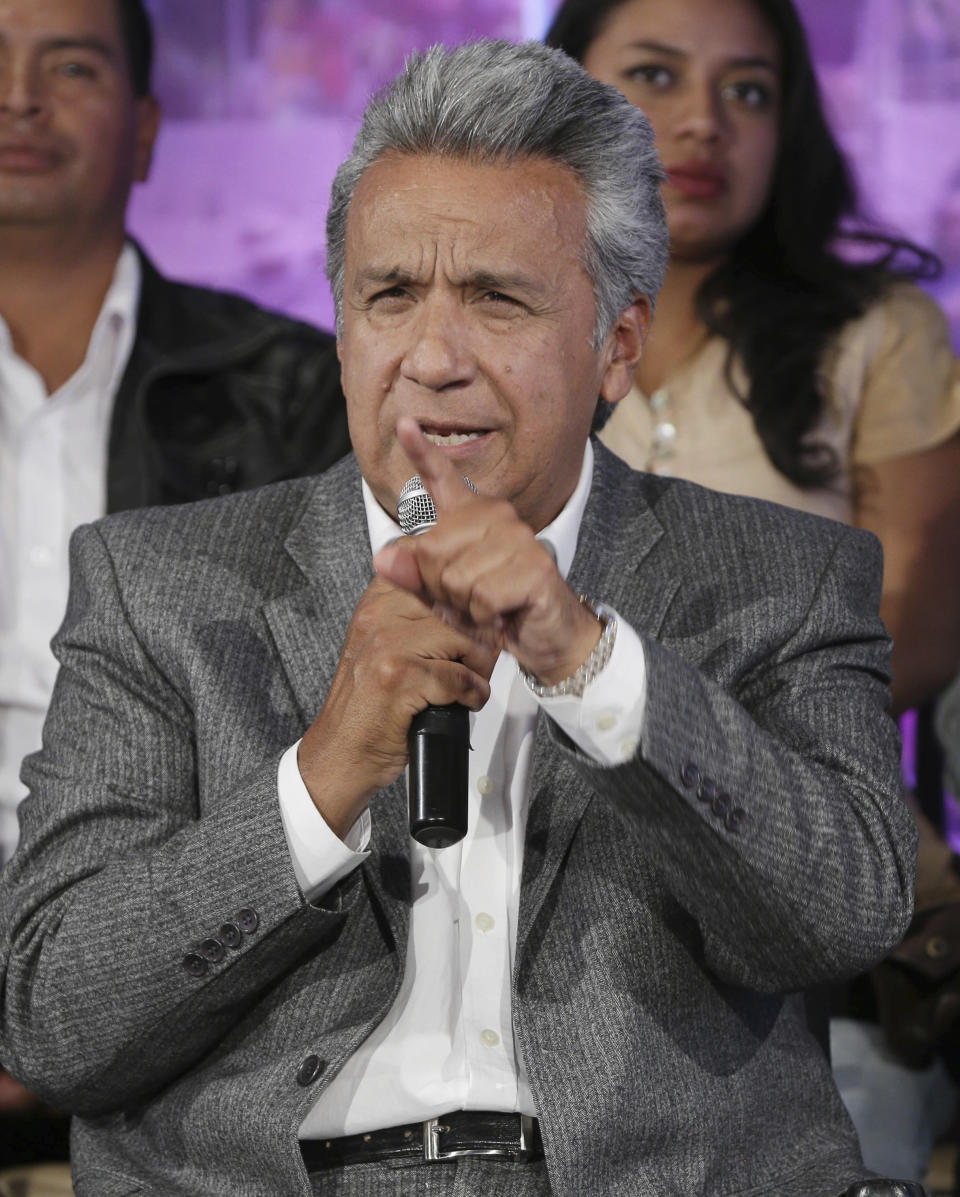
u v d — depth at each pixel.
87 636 6.55
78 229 10.93
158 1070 6.09
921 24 12.24
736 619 6.43
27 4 10.76
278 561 6.71
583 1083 5.73
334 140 12.56
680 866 5.60
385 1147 5.97
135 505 10.58
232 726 6.21
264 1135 5.79
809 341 10.46
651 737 5.34
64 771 6.41
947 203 12.30
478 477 6.16
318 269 12.56
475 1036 6.00
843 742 6.20
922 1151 9.55
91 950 5.85
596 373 6.42
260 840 5.72
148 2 12.38
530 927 5.93
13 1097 9.76
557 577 5.27
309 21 12.53
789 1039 6.37
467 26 12.58
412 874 6.15
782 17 10.76
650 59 10.70
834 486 10.42
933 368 10.80
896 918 5.89
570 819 6.09
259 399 10.95
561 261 6.14
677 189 10.57
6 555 10.54
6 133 10.74
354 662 5.69
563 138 6.22
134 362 10.85
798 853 5.62
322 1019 6.00
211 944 5.74
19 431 10.73
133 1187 6.12
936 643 10.57
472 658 5.52
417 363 6.00
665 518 6.87
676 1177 5.83
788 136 10.81
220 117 12.55
